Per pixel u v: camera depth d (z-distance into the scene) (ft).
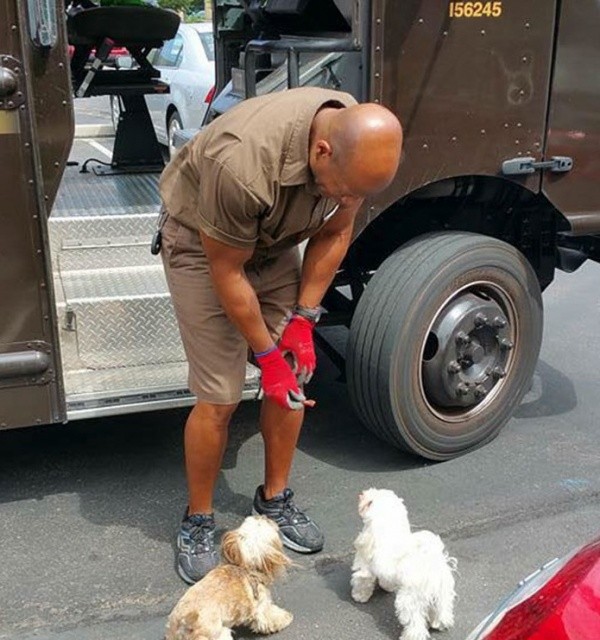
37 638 8.51
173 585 9.31
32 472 11.58
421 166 10.47
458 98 10.41
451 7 10.07
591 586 5.30
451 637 8.49
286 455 9.75
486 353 11.67
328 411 13.47
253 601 8.23
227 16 15.30
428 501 10.88
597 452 12.23
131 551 9.89
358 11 9.82
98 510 10.71
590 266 21.83
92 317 10.77
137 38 15.71
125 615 8.86
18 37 8.74
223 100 14.06
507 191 11.89
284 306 9.21
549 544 10.04
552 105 10.94
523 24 10.48
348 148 7.11
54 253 11.94
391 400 10.97
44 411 9.95
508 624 5.43
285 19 13.32
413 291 10.72
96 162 17.79
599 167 11.45
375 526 8.54
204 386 8.93
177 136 15.48
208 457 9.18
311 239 8.92
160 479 11.43
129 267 12.09
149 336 11.04
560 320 17.79
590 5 10.78
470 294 11.44
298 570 9.54
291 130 7.42
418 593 8.21
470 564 9.66
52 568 9.58
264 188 7.48
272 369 8.48
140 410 10.38
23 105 8.93
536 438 12.62
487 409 11.93
